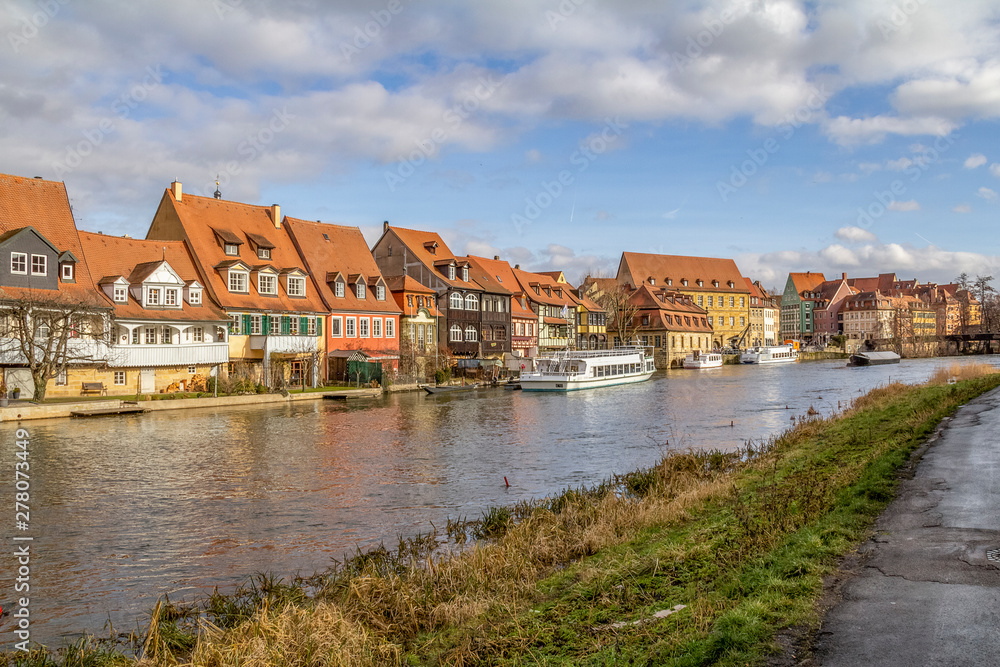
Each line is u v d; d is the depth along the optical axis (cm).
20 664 896
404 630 931
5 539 1484
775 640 690
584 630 823
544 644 805
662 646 725
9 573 1276
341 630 877
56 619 1070
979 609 728
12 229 4016
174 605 1113
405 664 820
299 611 952
